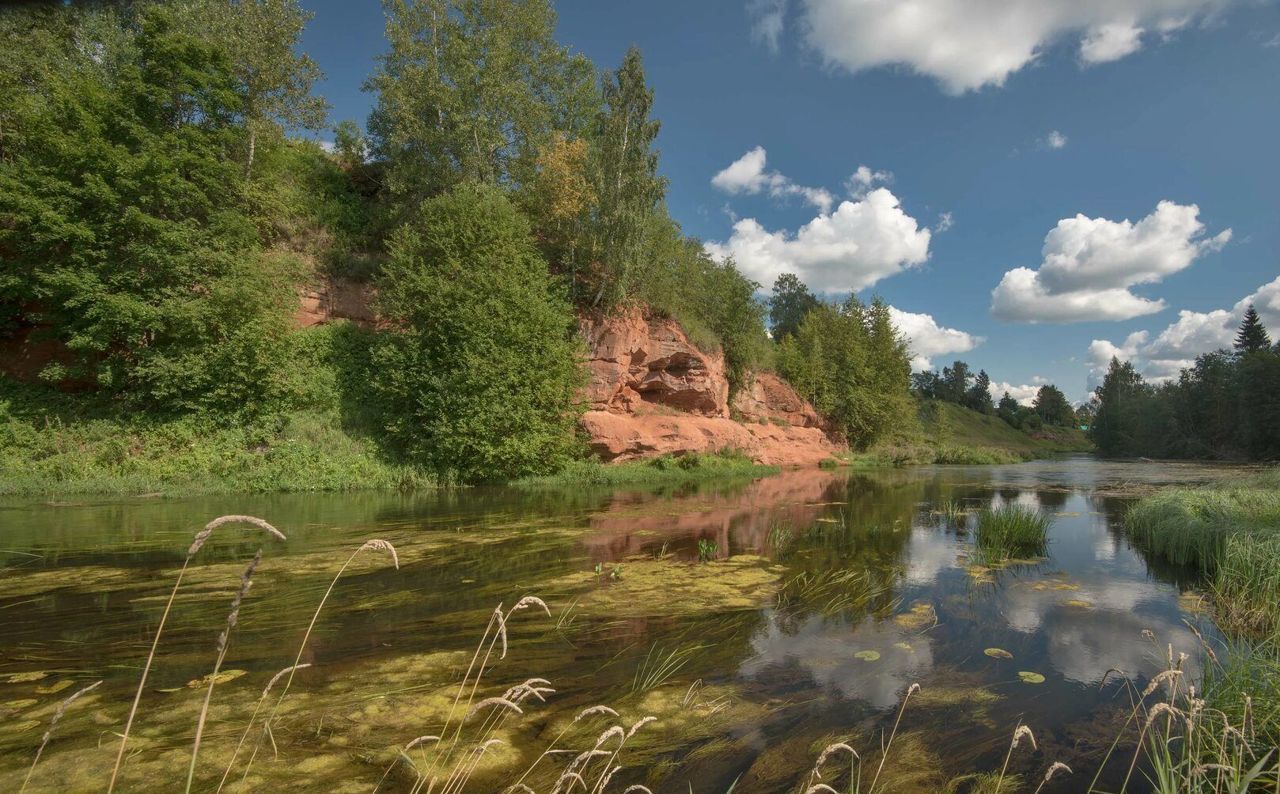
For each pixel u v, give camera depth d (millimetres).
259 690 4270
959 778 3322
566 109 29453
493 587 7113
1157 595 7105
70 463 15039
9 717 3830
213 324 17328
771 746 3648
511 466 19156
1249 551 6984
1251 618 5980
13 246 17078
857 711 4125
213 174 18703
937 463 39250
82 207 16766
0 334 17328
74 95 16875
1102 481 22797
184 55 18328
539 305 20047
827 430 39500
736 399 32469
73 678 4453
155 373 16375
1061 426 109812
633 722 3914
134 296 16609
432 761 3377
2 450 15281
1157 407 58469
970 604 6699
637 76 23828
